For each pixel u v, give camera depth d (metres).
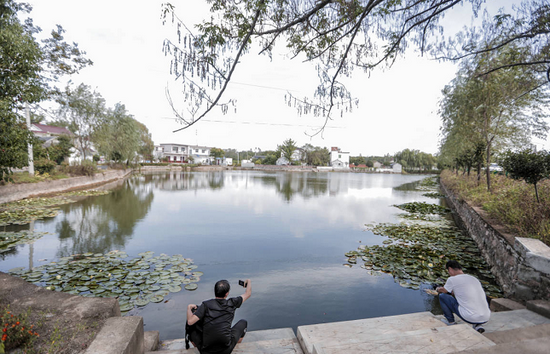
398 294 5.48
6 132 8.55
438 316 3.64
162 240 8.95
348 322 3.41
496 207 8.34
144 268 6.46
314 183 33.19
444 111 14.66
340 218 12.90
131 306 4.72
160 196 19.11
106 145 28.22
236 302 2.95
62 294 3.46
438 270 6.51
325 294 5.46
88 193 18.86
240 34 3.20
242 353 2.98
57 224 10.65
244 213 13.71
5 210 12.43
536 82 5.78
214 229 10.52
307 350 2.88
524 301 4.47
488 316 3.12
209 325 2.73
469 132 13.77
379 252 7.88
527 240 4.87
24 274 5.86
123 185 26.05
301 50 3.52
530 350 2.15
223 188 25.22
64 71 11.91
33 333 2.58
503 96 10.16
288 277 6.26
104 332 2.67
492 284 5.82
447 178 31.27
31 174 17.91
